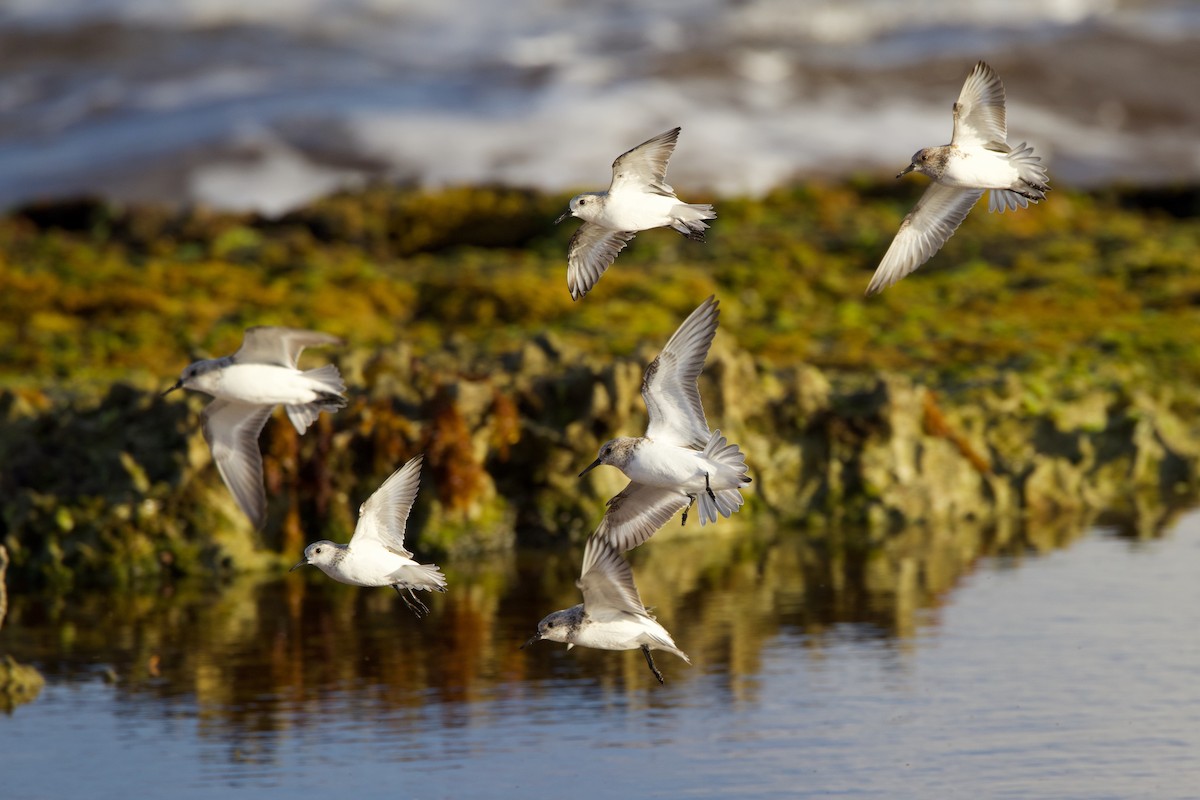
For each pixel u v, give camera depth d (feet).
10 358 80.43
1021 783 38.17
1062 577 56.49
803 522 66.03
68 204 117.08
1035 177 37.76
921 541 63.00
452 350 78.84
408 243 108.58
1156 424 71.20
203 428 37.29
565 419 65.16
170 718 44.83
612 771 39.86
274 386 35.42
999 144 37.65
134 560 60.23
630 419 64.18
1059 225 110.83
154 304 89.51
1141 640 48.80
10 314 87.92
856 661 47.96
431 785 39.24
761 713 43.73
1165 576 56.03
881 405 67.05
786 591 56.18
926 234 38.63
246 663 49.78
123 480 61.31
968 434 69.10
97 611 56.44
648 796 38.17
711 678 46.85
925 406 68.08
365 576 35.53
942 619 51.93
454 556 61.98
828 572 58.65
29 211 117.19
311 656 50.42
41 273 95.35
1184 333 85.46
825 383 69.15
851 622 52.01
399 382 64.95
